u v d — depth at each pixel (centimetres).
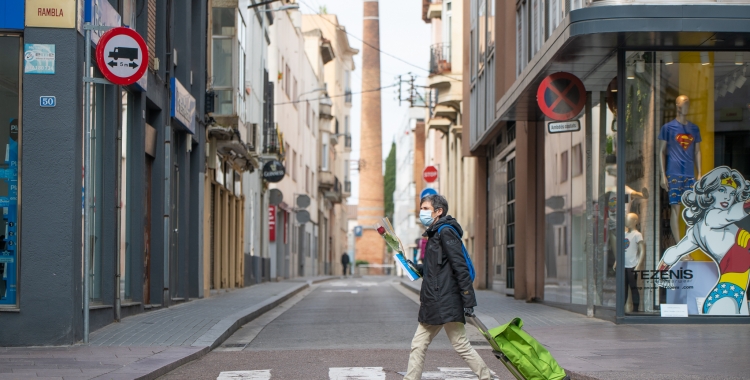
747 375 857
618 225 1412
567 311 1755
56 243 1127
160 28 1783
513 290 2366
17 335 1118
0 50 1142
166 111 1808
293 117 4847
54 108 1134
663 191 1423
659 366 923
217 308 1795
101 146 1369
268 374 942
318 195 6344
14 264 1137
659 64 1418
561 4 1598
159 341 1184
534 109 1964
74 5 1141
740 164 1431
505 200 2523
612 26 1302
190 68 2117
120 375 863
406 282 3850
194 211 2198
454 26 3462
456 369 984
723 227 1429
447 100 3509
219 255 2614
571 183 1759
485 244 2952
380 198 8338
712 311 1420
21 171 1135
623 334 1266
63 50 1138
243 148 2681
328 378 916
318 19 7256
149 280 1762
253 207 3475
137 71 1130
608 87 1495
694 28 1296
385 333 1412
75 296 1141
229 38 2553
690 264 1423
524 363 768
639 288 1420
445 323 777
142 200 1603
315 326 1550
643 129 1419
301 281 4228
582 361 967
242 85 2738
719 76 1429
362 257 8575
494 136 2634
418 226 7138
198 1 2233
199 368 995
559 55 1441
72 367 925
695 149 1430
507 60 2172
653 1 1334
